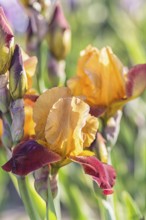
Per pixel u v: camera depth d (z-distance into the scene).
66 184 1.23
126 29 2.02
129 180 1.42
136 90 0.94
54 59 1.18
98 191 0.93
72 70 1.71
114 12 2.13
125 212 1.08
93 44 2.11
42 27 1.16
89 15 2.23
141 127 1.53
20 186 0.87
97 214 1.43
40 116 0.84
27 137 0.87
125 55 2.00
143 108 1.55
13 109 0.85
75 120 0.83
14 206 2.01
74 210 1.23
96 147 0.90
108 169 0.83
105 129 0.96
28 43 1.17
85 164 0.82
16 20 1.73
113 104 0.94
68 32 1.17
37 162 0.80
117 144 1.62
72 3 2.24
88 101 0.93
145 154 1.41
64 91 0.85
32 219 0.88
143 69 0.94
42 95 0.85
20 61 0.85
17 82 0.85
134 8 2.28
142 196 1.39
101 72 0.93
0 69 0.86
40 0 1.16
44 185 0.86
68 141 0.83
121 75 0.93
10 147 0.87
